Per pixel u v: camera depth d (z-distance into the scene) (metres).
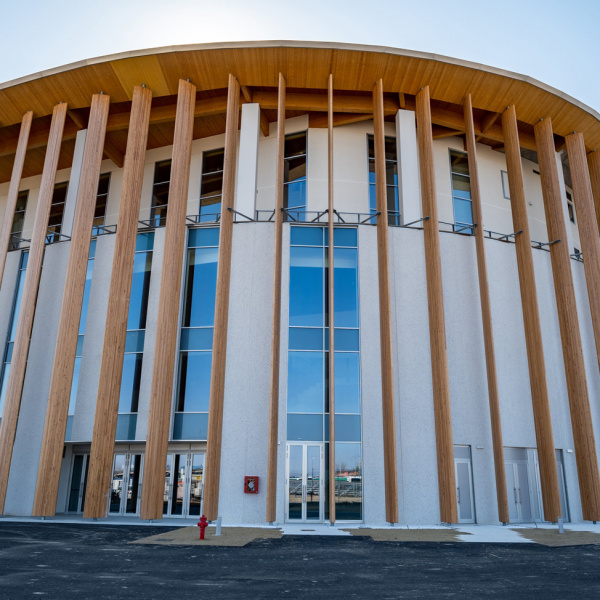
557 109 23.38
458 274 21.52
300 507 18.48
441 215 23.75
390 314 19.67
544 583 7.94
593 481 19.86
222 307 19.19
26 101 23.28
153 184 25.52
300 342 19.98
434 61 21.47
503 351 21.34
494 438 19.30
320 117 23.94
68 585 7.28
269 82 22.09
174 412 19.86
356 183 23.30
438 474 18.66
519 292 22.33
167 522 17.88
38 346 21.69
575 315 21.47
